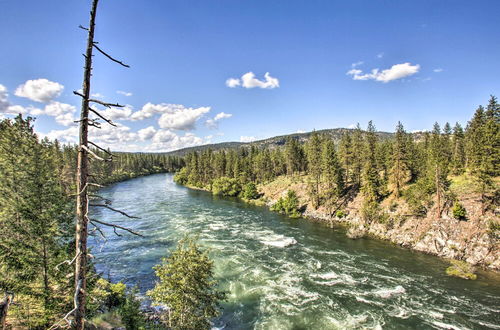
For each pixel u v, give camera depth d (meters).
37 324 13.37
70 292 14.49
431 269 29.66
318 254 33.81
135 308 17.28
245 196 76.69
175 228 44.31
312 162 66.38
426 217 40.06
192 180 110.00
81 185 6.03
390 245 37.88
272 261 31.28
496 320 20.53
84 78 5.86
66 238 15.38
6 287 13.24
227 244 36.88
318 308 21.89
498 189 35.09
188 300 15.02
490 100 46.47
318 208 58.28
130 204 64.56
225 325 19.67
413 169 58.97
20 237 14.55
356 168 62.12
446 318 20.75
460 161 54.09
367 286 25.61
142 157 177.38
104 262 30.14
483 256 31.19
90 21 5.75
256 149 133.75
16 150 15.25
